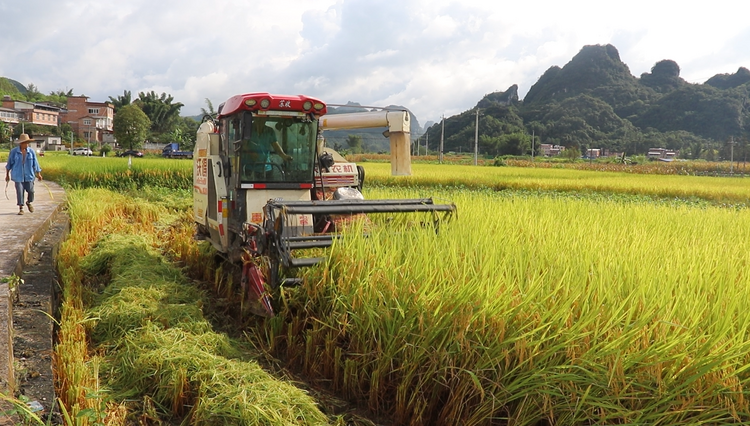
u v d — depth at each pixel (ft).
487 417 11.99
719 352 10.44
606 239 19.80
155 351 15.07
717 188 82.89
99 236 33.73
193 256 28.02
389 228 18.98
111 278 23.88
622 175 127.44
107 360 15.79
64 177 70.49
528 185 85.35
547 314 11.75
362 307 14.90
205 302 21.52
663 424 10.68
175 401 13.52
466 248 16.22
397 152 30.48
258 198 23.18
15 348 14.24
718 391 10.23
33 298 18.43
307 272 17.28
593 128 584.81
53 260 24.59
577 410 10.88
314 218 22.59
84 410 10.41
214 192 24.76
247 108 21.81
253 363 14.97
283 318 17.39
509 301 12.31
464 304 12.86
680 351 10.69
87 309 19.24
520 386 11.69
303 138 23.56
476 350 12.46
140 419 13.14
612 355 10.93
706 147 473.26
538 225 22.29
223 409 12.17
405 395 13.39
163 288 21.24
